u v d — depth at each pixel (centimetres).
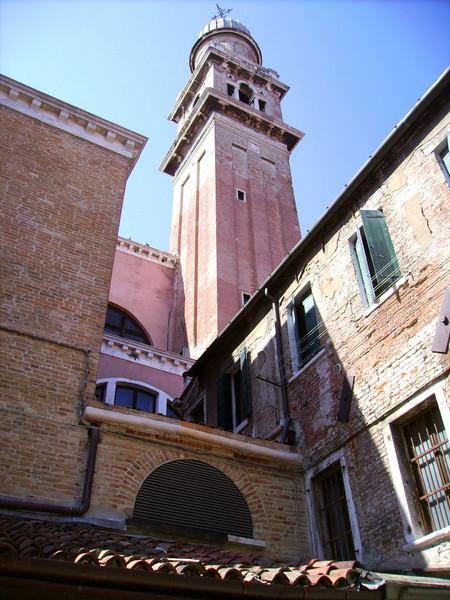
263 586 631
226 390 1573
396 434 996
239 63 4131
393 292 1078
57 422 1027
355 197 1255
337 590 654
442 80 1070
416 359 988
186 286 2919
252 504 1111
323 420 1169
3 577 553
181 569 619
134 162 1559
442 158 1079
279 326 1395
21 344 1089
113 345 2156
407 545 889
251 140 3631
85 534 805
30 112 1448
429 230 1044
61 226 1296
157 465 1063
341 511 1077
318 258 1321
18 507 908
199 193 3359
